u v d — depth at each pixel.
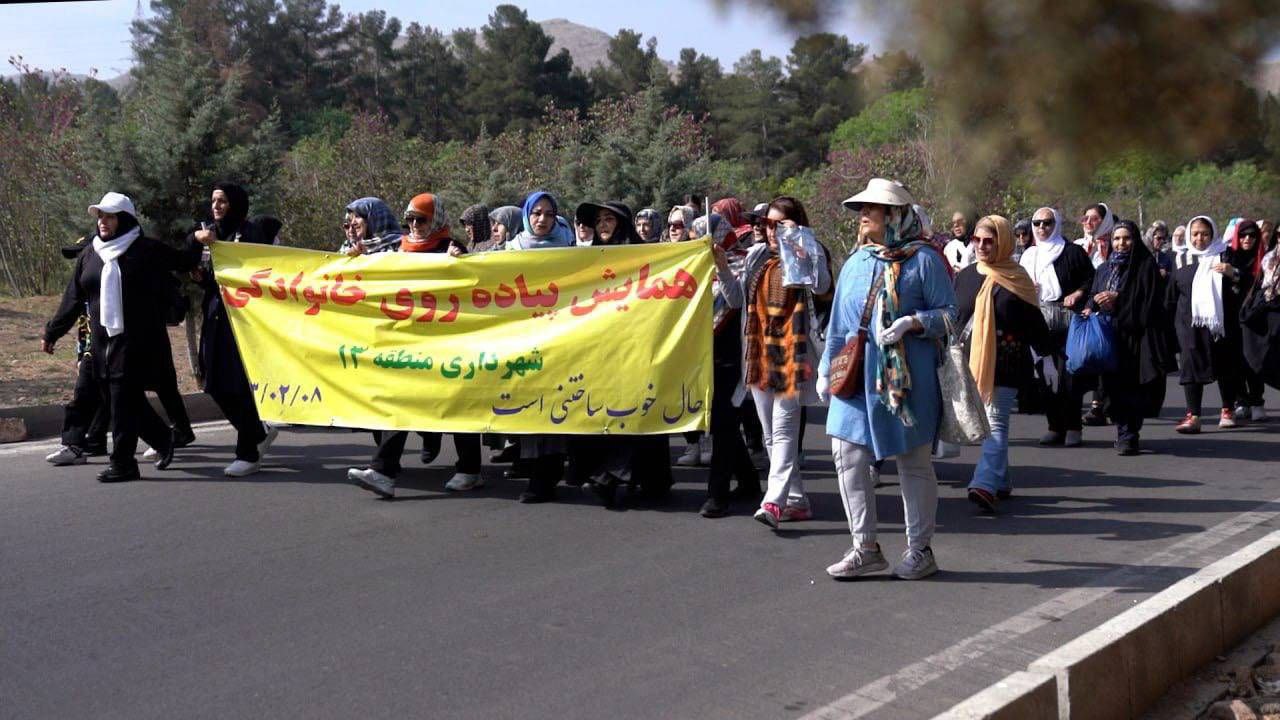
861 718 3.66
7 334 14.47
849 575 5.25
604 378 6.71
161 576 5.35
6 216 19.31
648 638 4.46
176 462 8.20
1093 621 4.66
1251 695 3.86
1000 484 6.82
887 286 5.02
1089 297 8.80
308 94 76.81
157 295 7.64
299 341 7.41
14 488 7.29
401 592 5.09
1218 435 9.75
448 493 7.21
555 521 6.46
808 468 8.26
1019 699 3.13
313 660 4.23
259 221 8.09
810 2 1.42
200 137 13.41
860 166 25.73
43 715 3.72
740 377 6.55
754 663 4.18
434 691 3.91
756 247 6.22
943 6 1.37
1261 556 4.61
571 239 7.75
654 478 6.96
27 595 5.06
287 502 6.90
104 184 13.34
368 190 24.48
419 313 7.14
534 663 4.19
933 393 5.10
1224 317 9.77
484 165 23.72
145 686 3.98
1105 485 7.55
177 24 14.59
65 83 20.56
